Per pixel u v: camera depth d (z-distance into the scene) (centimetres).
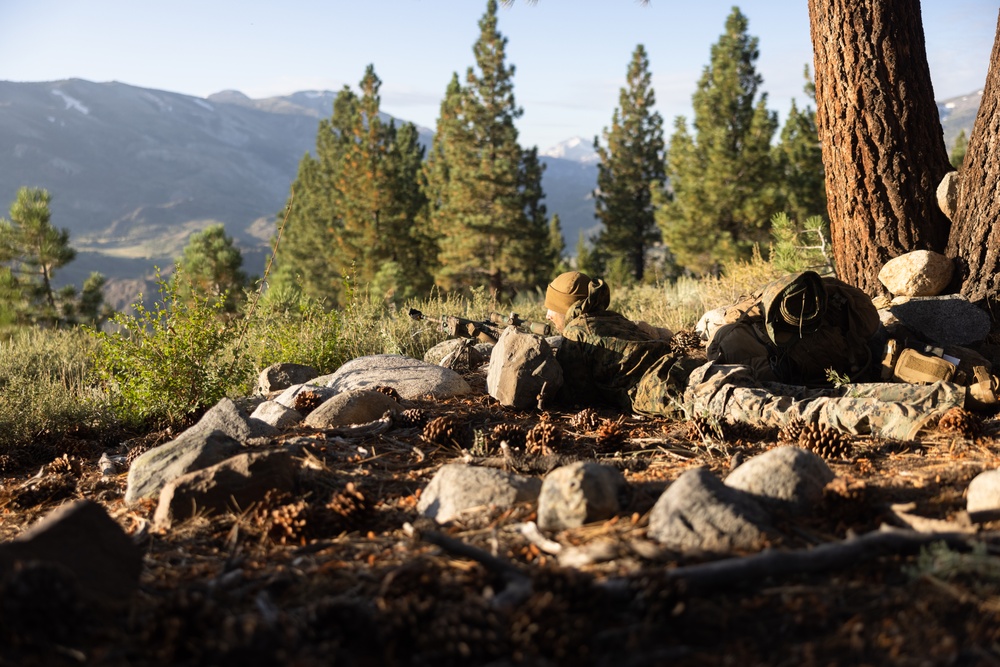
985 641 204
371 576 269
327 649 207
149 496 380
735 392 457
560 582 228
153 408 605
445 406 539
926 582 235
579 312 554
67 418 614
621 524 294
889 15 624
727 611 229
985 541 246
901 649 204
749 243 2688
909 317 574
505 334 542
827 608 226
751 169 2753
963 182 598
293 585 269
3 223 1650
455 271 3372
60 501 421
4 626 207
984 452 375
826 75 649
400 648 212
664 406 488
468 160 3388
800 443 401
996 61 570
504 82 3419
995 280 570
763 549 262
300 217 4759
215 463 390
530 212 3684
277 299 904
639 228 4466
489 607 224
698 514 274
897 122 627
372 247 3509
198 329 620
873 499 305
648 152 4381
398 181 3591
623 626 222
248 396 665
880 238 641
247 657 202
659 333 693
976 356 519
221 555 306
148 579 279
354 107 4562
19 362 862
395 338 809
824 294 493
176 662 205
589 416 489
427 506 336
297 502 340
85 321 1670
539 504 307
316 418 491
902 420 410
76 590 225
